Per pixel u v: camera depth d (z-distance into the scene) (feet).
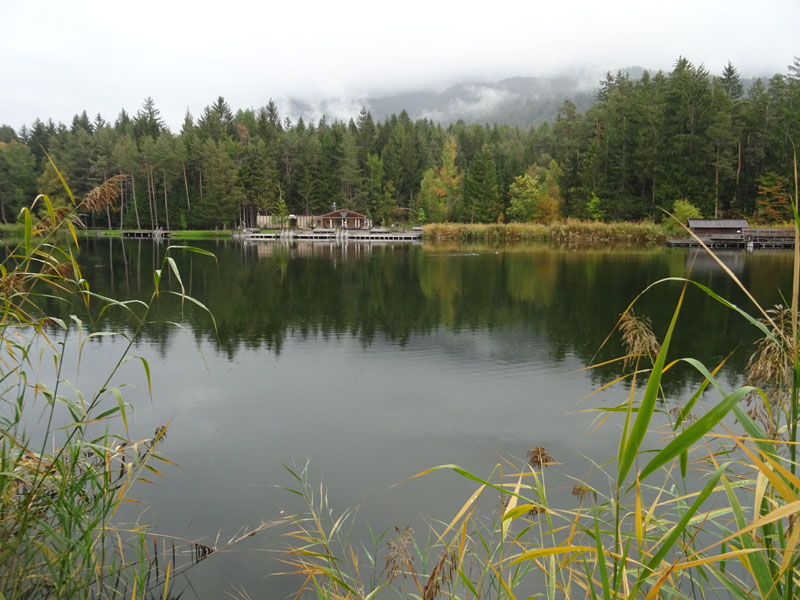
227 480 15.37
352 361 28.22
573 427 19.15
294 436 18.61
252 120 319.68
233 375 25.70
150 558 11.57
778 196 132.98
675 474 14.30
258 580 10.91
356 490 14.82
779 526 4.05
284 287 57.47
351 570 11.09
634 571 6.12
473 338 33.37
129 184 197.26
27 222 8.02
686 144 145.79
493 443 17.93
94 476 8.73
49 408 20.08
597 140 166.40
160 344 31.60
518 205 184.14
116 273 70.59
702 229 127.03
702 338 32.50
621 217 157.58
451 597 7.85
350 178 223.92
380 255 104.78
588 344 31.63
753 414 7.30
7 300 8.34
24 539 8.20
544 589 10.05
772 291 52.24
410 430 19.06
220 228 212.23
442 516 13.35
